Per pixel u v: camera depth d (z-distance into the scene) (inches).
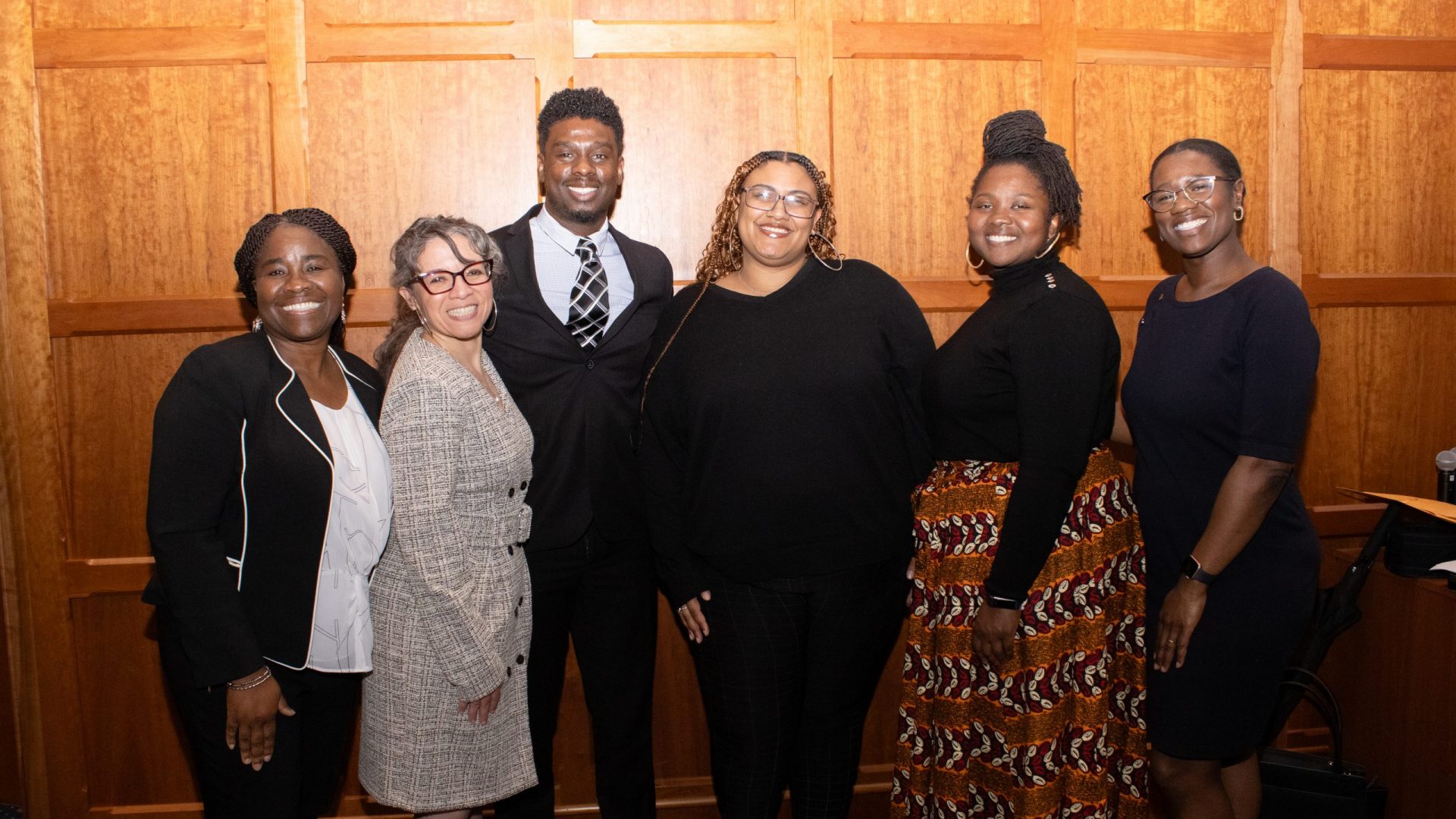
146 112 83.7
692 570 72.7
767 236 69.0
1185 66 91.8
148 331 84.7
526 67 86.1
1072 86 90.5
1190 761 69.7
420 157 85.7
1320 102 93.9
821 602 69.5
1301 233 94.3
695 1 87.4
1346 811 82.3
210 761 58.6
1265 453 62.3
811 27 88.1
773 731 71.0
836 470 67.6
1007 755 64.4
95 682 87.0
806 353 68.0
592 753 92.2
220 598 55.6
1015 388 63.9
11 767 86.4
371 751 62.4
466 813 65.6
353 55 84.7
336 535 59.1
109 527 86.0
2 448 84.4
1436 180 95.8
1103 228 92.0
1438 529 85.9
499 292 73.0
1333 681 94.9
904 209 90.0
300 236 59.5
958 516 66.0
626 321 75.7
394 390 59.9
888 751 94.7
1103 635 64.5
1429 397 97.5
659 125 87.7
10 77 82.5
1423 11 94.4
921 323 72.8
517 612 65.1
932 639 68.4
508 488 63.6
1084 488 65.0
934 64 89.5
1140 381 69.7
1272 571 66.2
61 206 83.7
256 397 57.4
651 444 73.4
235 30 83.7
